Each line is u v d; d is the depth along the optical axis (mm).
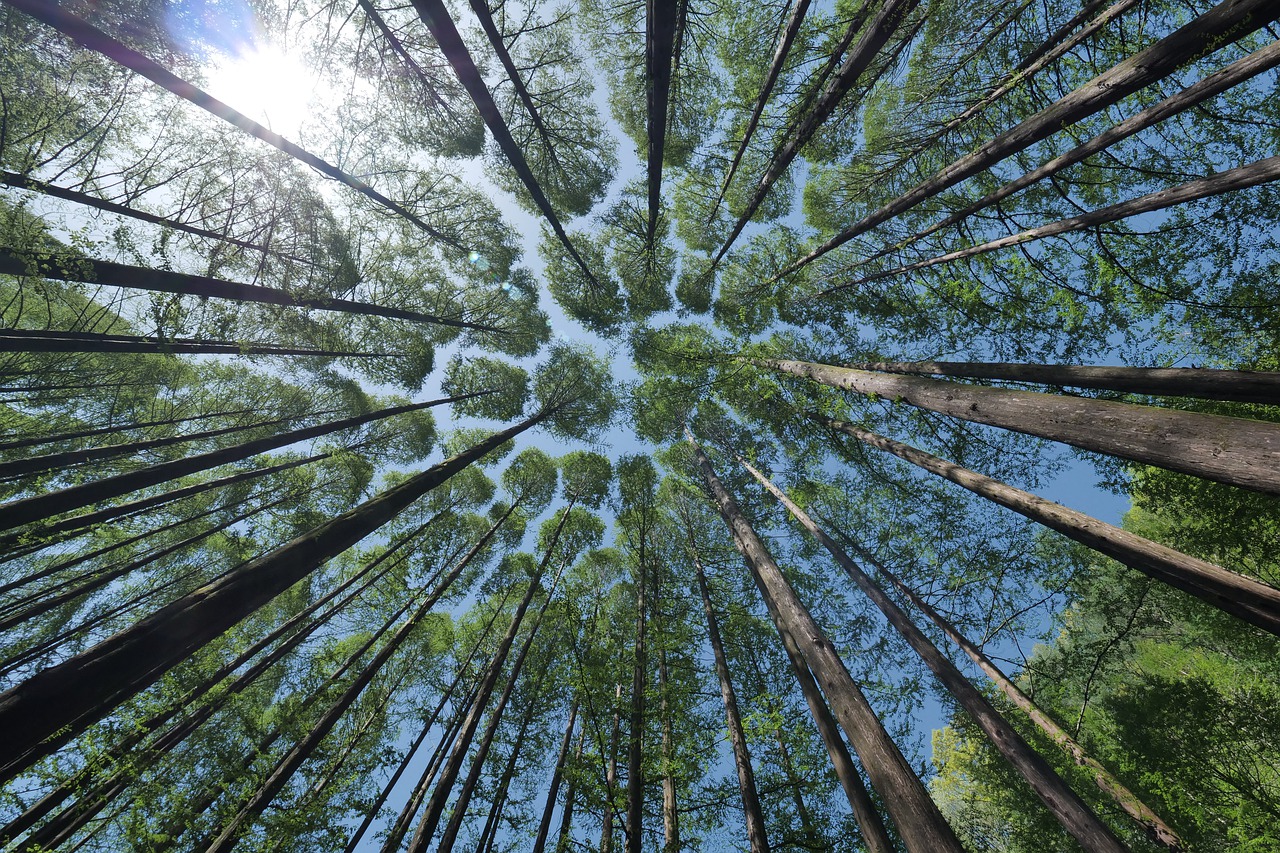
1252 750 6867
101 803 5145
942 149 8414
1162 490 7523
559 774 7047
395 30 7555
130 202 5984
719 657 7547
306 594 13484
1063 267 7961
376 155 9320
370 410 14773
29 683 1872
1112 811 7148
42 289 5547
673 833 5078
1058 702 8891
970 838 9523
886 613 6883
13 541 5836
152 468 4766
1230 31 3697
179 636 2381
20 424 9047
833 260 11922
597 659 5699
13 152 5078
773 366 11711
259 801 5367
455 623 15344
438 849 5551
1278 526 6609
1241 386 3777
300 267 8180
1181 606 7746
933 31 7309
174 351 6961
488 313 14625
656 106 5824
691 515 13805
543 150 11422
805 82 8320
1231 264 6617
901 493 10445
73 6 5227
